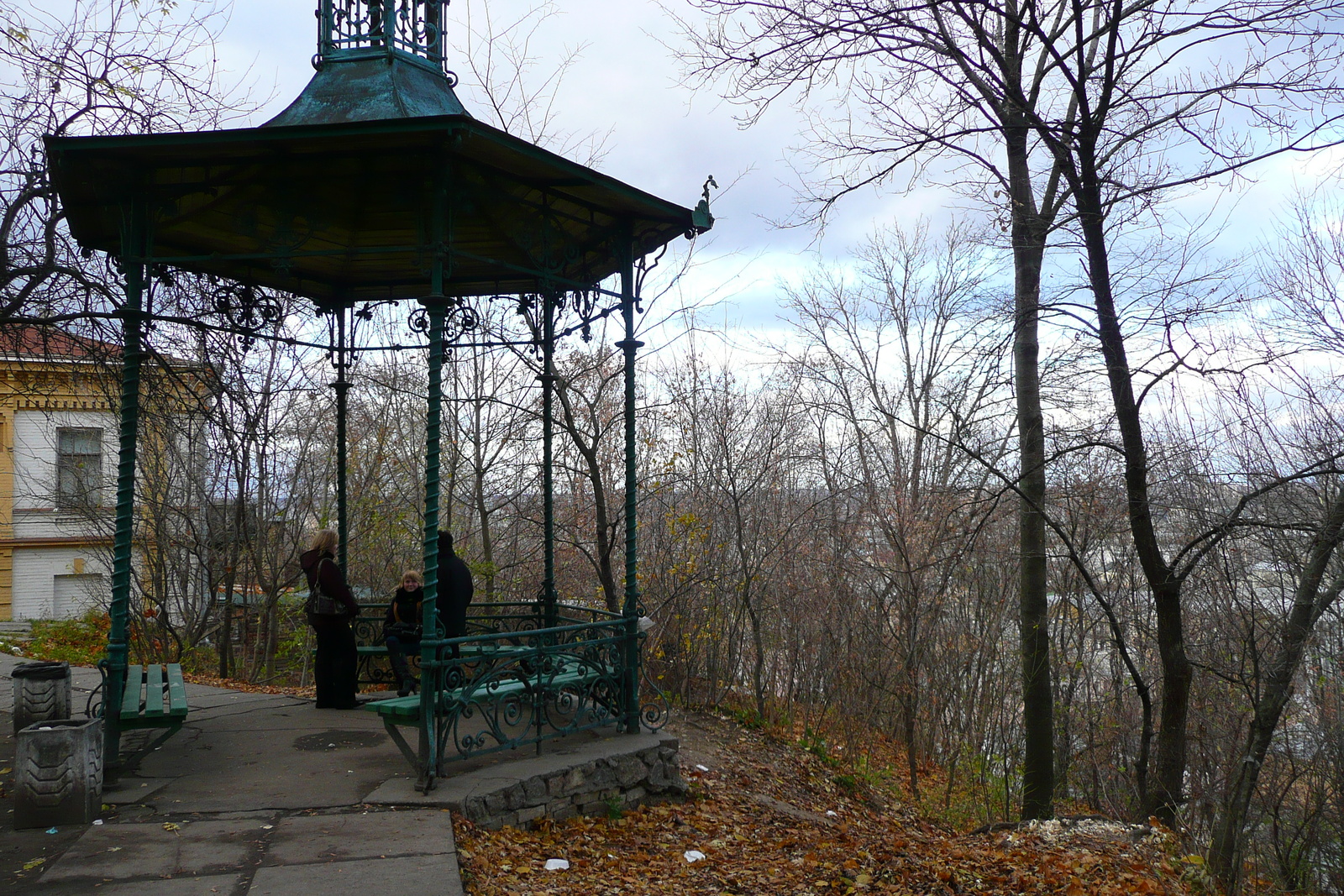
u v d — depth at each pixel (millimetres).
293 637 17062
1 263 8430
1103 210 9445
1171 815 10211
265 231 7367
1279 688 10711
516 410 17266
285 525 17469
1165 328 9336
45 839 4758
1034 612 12375
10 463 20125
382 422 18359
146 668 7766
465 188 6211
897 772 14992
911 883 6203
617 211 7160
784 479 17703
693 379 15406
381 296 9477
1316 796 14047
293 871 4320
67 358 10078
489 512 17109
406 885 4164
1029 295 11992
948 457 18234
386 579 17781
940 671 16172
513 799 5793
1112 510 15039
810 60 10000
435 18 7074
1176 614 10234
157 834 4832
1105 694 17812
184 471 16406
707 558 13555
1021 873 6719
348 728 7512
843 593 15531
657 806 7035
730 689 13961
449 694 5809
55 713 7062
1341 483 10359
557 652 6641
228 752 6695
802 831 7539
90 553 20719
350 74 6594
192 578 17625
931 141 10383
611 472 16047
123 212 6176
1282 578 14320
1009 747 15891
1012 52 10844
